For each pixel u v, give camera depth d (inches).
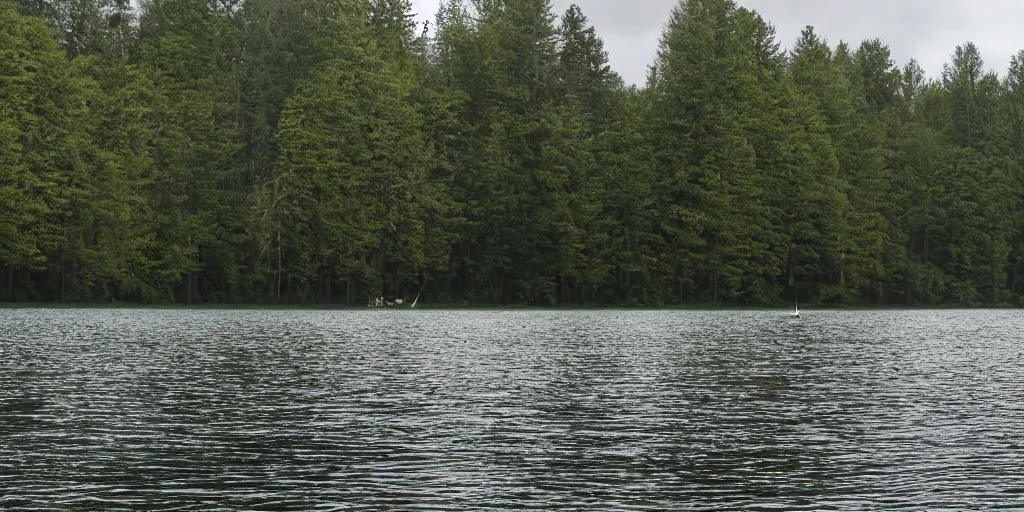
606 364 1487.5
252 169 4200.3
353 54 4089.6
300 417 954.1
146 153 3777.1
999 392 1171.3
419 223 3978.8
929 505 633.6
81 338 1968.5
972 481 697.6
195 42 4173.2
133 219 3705.7
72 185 3550.7
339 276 4040.4
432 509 619.8
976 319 3474.4
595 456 777.6
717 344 1951.3
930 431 893.2
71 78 3599.9
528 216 4195.4
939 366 1498.5
